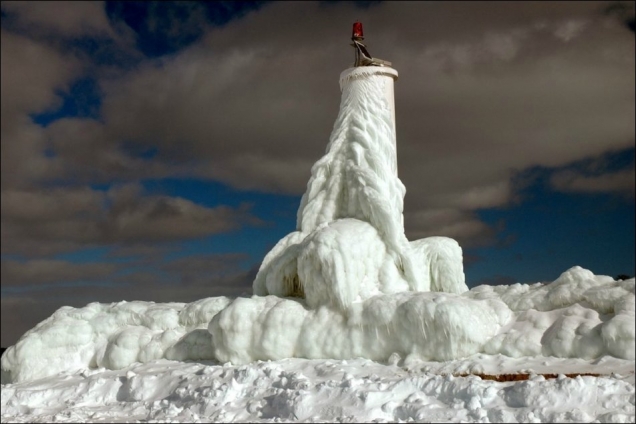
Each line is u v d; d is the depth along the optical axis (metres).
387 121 19.39
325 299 16.72
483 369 13.63
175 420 13.60
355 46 20.75
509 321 15.28
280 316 16.66
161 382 16.28
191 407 14.48
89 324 19.94
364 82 19.64
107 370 18.66
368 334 15.85
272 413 13.52
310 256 16.89
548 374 12.72
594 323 13.93
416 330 15.21
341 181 19.12
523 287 16.20
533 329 14.61
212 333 17.33
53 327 19.53
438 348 14.94
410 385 13.05
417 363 14.84
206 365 17.17
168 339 18.78
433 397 12.74
